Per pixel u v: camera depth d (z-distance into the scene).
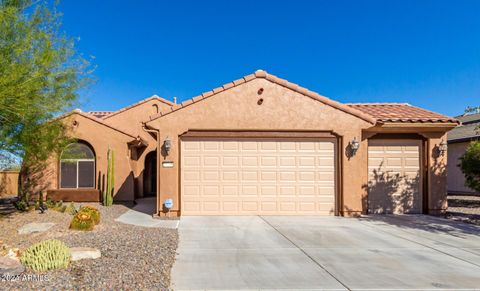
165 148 13.88
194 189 14.16
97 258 7.46
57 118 13.95
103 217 13.57
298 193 14.45
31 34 10.77
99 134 19.28
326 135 14.49
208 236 10.42
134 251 8.20
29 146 12.98
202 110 14.08
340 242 9.81
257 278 6.78
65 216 13.08
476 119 29.69
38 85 10.59
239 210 14.27
